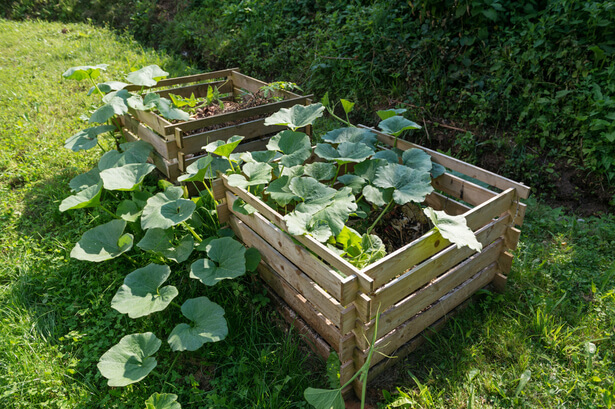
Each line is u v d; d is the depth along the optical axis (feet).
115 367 6.72
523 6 14.51
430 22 15.56
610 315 8.27
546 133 12.26
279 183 8.43
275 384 7.15
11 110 16.53
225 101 16.06
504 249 8.82
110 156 11.39
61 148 14.34
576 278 9.17
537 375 7.28
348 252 7.81
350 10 19.21
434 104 14.57
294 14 22.45
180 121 12.84
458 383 7.18
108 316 8.33
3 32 26.63
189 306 7.63
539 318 7.99
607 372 7.28
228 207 9.23
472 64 14.37
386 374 7.44
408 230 9.90
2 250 10.25
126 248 8.78
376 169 9.02
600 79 12.28
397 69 15.74
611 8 12.02
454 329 8.03
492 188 12.26
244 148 12.36
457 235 6.85
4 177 12.99
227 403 6.95
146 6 27.84
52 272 9.38
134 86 13.58
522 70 13.55
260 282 8.93
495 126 13.42
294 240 7.26
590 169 11.75
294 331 8.11
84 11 30.14
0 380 7.16
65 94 18.19
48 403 6.93
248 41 21.62
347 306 6.44
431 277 7.30
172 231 8.89
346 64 16.99
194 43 23.65
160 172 12.92
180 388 7.13
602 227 10.50
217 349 7.80
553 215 11.16
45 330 8.19
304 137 9.48
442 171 9.39
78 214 11.23
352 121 16.16
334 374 7.01
